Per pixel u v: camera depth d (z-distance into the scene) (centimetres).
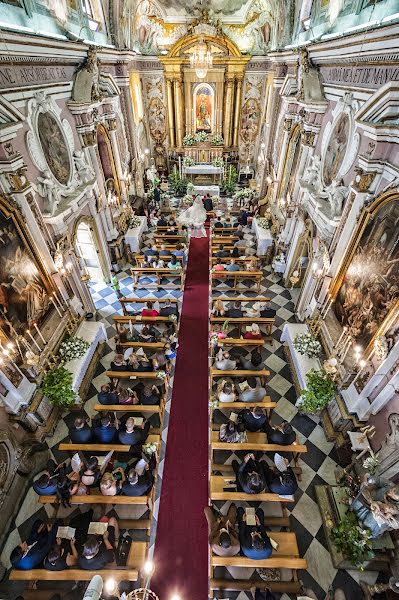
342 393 722
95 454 698
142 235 1523
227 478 648
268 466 646
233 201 1831
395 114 554
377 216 626
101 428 667
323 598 543
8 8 639
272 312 1011
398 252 555
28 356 678
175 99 1848
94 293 1228
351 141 707
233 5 1572
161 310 1027
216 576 552
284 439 662
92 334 922
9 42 613
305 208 997
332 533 593
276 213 1386
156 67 1759
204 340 1012
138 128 1777
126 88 1391
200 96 1880
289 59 1202
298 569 569
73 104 903
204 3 1557
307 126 965
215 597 536
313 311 929
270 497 599
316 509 646
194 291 1230
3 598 544
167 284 1251
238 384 836
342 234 741
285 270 1259
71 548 535
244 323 1026
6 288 643
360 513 586
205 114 1945
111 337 1038
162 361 868
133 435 663
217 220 1702
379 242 614
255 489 588
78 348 845
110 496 598
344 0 761
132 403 759
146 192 1916
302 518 633
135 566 542
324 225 840
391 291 566
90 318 1104
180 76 1764
